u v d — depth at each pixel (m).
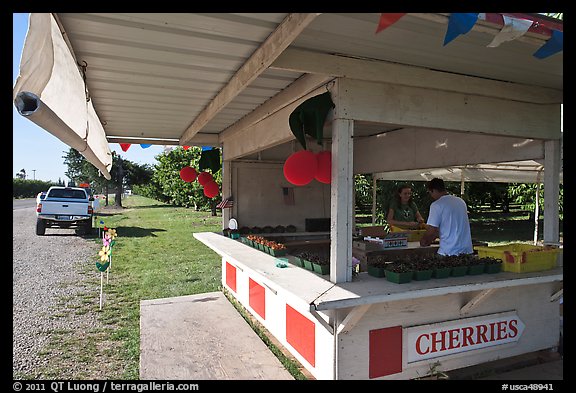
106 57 2.55
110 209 28.06
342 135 2.58
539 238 12.48
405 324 2.86
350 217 2.64
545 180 3.60
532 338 3.41
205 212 24.58
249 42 2.30
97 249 10.28
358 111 2.62
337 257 2.63
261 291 4.22
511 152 3.90
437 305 2.97
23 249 10.11
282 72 2.86
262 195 5.80
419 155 4.99
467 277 2.89
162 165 28.27
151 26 2.08
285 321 3.59
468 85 3.00
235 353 3.64
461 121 3.04
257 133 4.13
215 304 5.16
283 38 1.99
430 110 2.91
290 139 3.38
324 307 2.17
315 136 2.71
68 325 4.51
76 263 8.36
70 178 36.25
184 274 7.32
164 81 3.08
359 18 1.99
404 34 2.21
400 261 3.01
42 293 5.95
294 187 6.00
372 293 2.37
